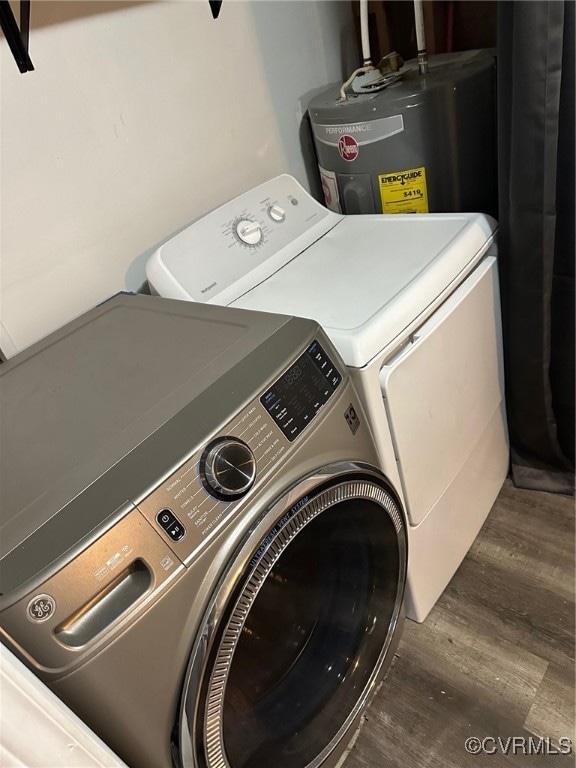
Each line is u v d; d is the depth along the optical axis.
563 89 1.04
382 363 0.97
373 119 1.29
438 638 1.33
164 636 0.66
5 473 0.73
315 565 1.00
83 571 0.60
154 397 0.80
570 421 1.48
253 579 0.73
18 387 0.93
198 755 0.74
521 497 1.61
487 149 1.37
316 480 0.80
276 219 1.32
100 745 0.62
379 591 1.10
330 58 1.62
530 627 1.31
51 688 0.60
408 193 1.36
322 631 1.08
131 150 1.20
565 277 1.27
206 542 0.69
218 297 1.18
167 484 0.66
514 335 1.35
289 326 0.87
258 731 0.92
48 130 1.05
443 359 1.11
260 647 0.96
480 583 1.42
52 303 1.14
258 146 1.48
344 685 1.06
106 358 0.94
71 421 0.80
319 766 0.99
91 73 1.09
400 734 1.19
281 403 0.78
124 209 1.21
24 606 0.56
